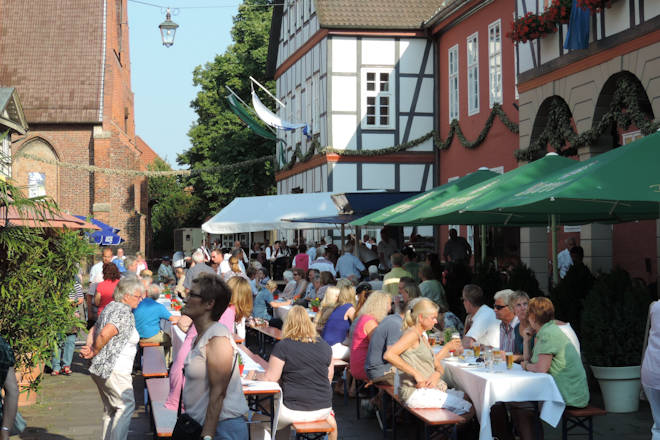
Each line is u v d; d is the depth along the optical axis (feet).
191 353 16.46
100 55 145.48
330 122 97.45
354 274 56.95
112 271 42.29
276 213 67.77
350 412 34.27
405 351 27.20
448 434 25.52
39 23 148.56
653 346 23.08
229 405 16.38
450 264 49.93
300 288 56.80
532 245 61.57
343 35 97.71
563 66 54.90
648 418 30.81
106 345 25.14
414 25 97.55
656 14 44.93
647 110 53.42
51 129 141.69
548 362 25.26
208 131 163.02
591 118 51.75
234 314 28.86
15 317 32.76
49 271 33.73
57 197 141.90
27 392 35.63
